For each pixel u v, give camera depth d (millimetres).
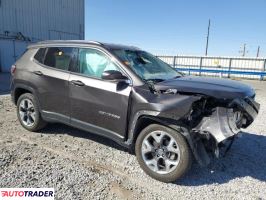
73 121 4598
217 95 3510
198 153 3518
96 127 4297
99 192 3340
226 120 3455
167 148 3625
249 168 4262
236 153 4832
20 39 22344
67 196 3211
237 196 3436
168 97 3576
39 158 4207
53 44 5059
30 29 23391
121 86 3953
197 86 3705
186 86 3689
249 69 28312
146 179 3734
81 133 5449
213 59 30031
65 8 26750
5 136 5125
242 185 3721
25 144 4770
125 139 4016
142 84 3842
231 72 24859
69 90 4531
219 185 3686
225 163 4391
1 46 20906
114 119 4043
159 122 3719
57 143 4891
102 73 4199
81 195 3250
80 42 4664
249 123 4223
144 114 3691
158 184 3627
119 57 4176
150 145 3766
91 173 3805
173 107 3457
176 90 3625
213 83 3967
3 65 21172
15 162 4016
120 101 3932
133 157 4414
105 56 4273
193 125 3559
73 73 4555
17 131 5445
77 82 4410
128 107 3871
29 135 5238
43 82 4930
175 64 32094
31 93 5312
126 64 4078
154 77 4188
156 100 3611
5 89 11016
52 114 4902
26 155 4289
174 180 3619
